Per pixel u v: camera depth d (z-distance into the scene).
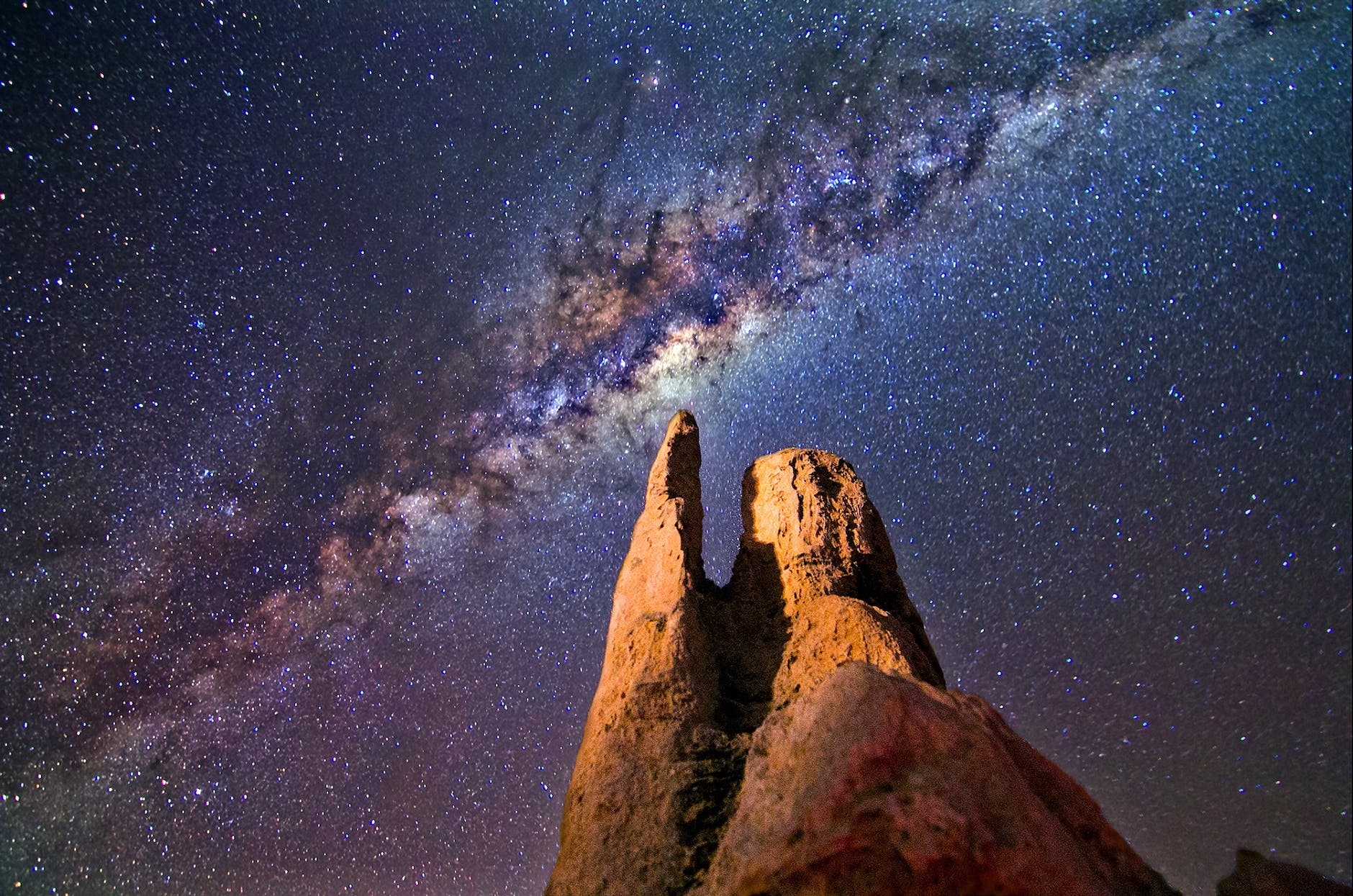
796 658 7.29
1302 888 5.55
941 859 4.37
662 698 6.88
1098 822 5.20
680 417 9.88
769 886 4.62
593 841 6.23
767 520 8.75
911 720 5.02
